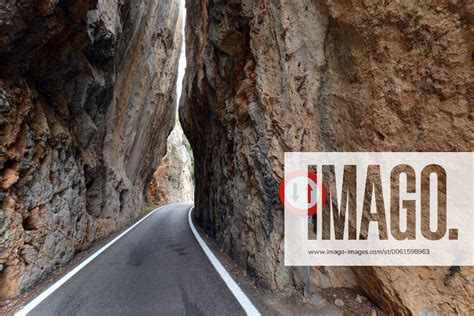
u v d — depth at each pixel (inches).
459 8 109.3
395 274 135.0
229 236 320.2
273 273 201.9
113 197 618.8
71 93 370.9
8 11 210.7
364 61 149.0
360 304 158.9
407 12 124.1
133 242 445.7
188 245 400.8
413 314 126.2
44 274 261.3
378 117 140.9
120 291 217.8
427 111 122.0
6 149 233.5
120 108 665.6
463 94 110.8
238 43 303.9
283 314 165.2
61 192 329.1
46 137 297.0
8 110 236.8
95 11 354.3
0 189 227.8
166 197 1898.4
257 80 228.7
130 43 606.2
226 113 337.1
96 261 319.6
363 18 144.4
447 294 117.5
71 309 186.5
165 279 244.2
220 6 307.1
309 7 190.1
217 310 176.2
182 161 2375.7
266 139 219.5
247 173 265.6
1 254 214.4
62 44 314.5
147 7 661.3
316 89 187.2
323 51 182.4
